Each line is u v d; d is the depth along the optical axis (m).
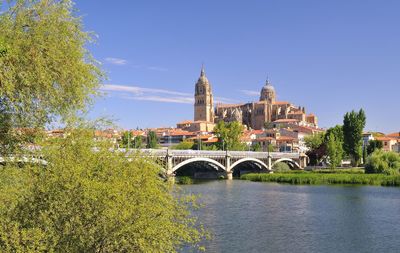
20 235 17.03
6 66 18.67
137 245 19.64
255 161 146.88
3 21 19.31
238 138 187.88
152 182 20.89
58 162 19.14
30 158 19.75
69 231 18.44
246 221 50.91
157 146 185.88
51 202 18.59
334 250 38.22
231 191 88.00
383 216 56.00
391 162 123.56
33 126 20.48
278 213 57.62
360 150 161.88
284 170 157.25
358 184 106.00
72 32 21.20
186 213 23.25
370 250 38.50
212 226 47.31
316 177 113.31
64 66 20.44
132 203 19.42
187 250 35.31
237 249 37.69
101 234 18.75
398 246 39.91
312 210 60.91
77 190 18.61
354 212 59.09
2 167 19.64
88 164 19.62
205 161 122.06
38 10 20.19
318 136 185.88
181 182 111.69
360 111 162.12
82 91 21.22
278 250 37.81
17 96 19.69
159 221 20.55
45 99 20.47
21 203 18.80
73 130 20.80
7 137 20.16
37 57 19.50
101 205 18.55
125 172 19.98
